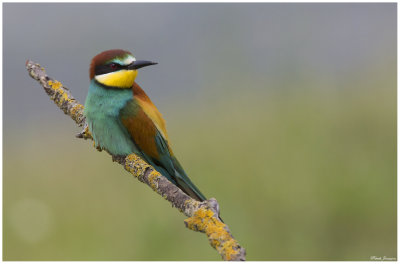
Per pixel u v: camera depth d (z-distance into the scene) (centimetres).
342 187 1053
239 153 1182
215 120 1384
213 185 1109
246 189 1091
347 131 1184
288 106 1309
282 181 1084
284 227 1041
